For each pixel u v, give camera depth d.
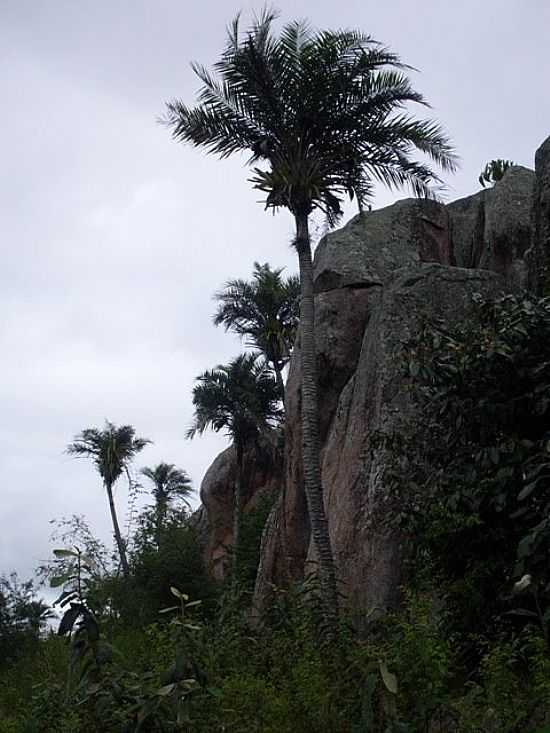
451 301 16.50
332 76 16.56
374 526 14.73
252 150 17.14
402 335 16.28
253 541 31.66
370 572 14.48
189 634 6.58
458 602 9.99
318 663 7.35
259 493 36.44
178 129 17.02
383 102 16.67
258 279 36.19
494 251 20.30
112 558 22.56
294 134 16.77
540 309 10.65
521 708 6.41
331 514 16.31
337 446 17.39
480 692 6.70
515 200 20.67
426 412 12.10
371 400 16.23
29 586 23.52
